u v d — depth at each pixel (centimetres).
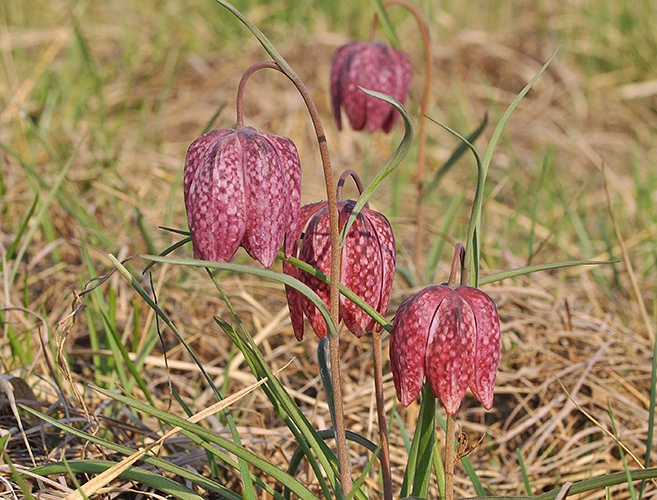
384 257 70
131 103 194
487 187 167
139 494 77
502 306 103
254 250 68
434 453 72
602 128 202
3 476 76
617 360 93
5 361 88
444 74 221
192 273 114
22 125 152
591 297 105
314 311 71
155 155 155
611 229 146
